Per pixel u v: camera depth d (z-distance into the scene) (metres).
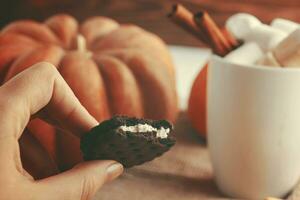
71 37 0.49
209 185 0.40
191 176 0.42
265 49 0.37
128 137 0.25
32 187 0.26
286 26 0.40
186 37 0.75
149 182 0.40
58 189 0.27
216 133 0.37
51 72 0.28
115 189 0.39
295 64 0.35
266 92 0.34
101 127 0.26
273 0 0.70
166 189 0.39
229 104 0.36
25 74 0.28
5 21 0.78
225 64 0.35
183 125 0.54
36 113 0.29
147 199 0.38
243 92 0.35
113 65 0.43
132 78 0.44
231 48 0.39
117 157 0.29
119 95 0.42
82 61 0.43
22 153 0.32
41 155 0.32
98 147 0.27
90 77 0.41
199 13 0.37
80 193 0.28
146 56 0.45
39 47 0.44
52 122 0.30
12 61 0.44
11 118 0.26
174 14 0.38
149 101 0.44
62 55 0.44
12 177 0.26
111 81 0.42
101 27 0.50
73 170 0.28
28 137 0.32
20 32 0.49
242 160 0.36
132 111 0.43
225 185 0.38
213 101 0.37
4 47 0.45
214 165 0.39
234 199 0.38
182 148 0.47
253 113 0.35
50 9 0.77
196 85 0.48
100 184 0.28
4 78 0.43
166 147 0.27
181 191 0.39
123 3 0.75
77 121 0.29
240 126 0.35
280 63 0.35
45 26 0.50
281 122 0.35
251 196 0.37
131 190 0.39
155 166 0.43
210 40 0.38
